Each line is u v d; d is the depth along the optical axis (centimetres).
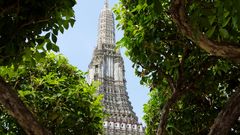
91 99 2006
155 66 1407
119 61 15312
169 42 1355
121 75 14912
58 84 1905
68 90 1920
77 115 1864
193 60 1394
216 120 988
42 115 1767
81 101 1906
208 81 1427
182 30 861
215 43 851
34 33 916
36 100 1792
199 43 863
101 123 2009
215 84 1459
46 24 918
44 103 1812
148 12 1294
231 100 992
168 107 1314
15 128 1677
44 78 1866
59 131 1789
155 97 1981
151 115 2006
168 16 1305
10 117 1670
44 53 999
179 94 1352
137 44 1345
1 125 1667
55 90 1880
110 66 15112
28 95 1783
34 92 1803
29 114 842
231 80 1511
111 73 14862
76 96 1908
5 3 857
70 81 2023
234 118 978
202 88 1438
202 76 1416
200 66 1384
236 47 845
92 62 15075
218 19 829
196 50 1332
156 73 1429
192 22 837
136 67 1488
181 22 843
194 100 1638
